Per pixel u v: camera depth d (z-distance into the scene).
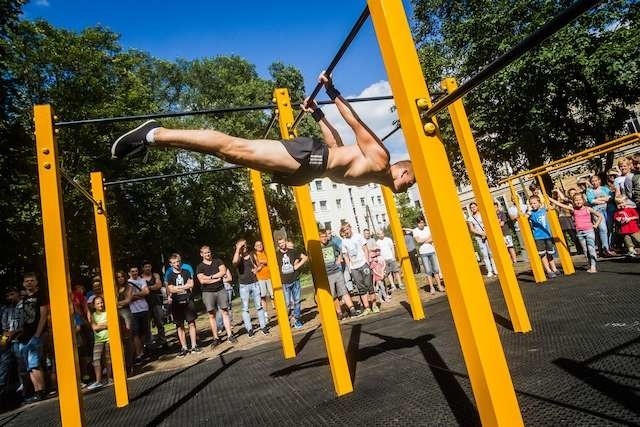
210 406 3.40
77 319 6.23
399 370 3.26
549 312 4.16
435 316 5.39
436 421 2.13
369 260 7.78
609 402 1.95
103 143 17.77
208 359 5.94
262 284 7.66
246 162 2.38
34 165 13.06
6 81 13.45
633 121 17.59
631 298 4.02
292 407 2.92
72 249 15.51
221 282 7.15
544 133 15.08
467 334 1.43
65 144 17.14
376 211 50.12
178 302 6.84
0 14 13.43
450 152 17.67
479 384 1.42
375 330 5.26
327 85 2.70
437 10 18.44
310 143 2.45
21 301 5.63
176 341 8.74
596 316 3.62
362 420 2.37
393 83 1.59
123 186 19.59
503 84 14.70
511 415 1.38
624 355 2.53
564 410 1.96
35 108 2.66
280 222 30.17
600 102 14.95
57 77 18.08
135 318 7.04
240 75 28.88
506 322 4.18
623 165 6.71
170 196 22.11
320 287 3.19
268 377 4.05
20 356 5.51
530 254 6.20
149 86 26.39
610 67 12.91
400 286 10.64
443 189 1.48
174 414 3.36
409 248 13.33
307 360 4.52
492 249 3.91
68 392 2.47
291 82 28.36
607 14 13.91
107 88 19.23
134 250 19.77
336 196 47.47
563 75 13.98
